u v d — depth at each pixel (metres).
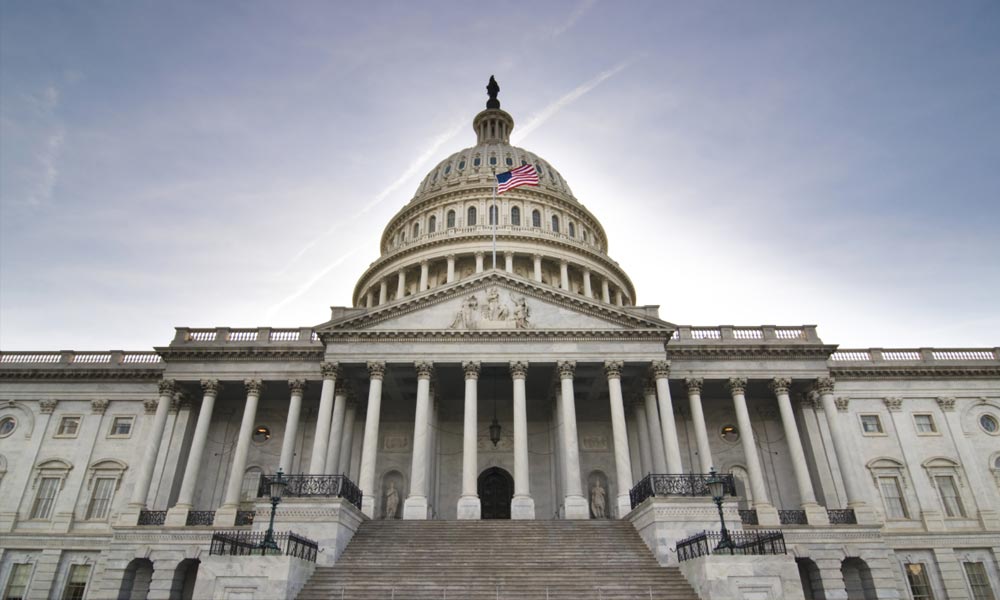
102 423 46.31
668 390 40.62
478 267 65.25
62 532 42.34
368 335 41.91
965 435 45.94
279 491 26.73
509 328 41.94
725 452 46.28
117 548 37.12
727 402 47.88
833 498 41.69
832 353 44.88
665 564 28.83
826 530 37.81
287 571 23.86
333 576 26.86
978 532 42.19
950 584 40.62
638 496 34.56
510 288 43.72
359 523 33.75
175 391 44.22
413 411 48.50
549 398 46.62
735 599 23.31
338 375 42.34
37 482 44.50
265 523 30.36
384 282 68.75
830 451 43.03
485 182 73.00
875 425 46.25
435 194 73.31
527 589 25.53
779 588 23.48
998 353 49.03
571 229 74.88
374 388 40.53
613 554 29.77
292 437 41.84
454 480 46.66
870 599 36.94
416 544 31.03
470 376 40.59
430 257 66.44
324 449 39.03
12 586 41.22
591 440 47.44
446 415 48.53
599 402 48.62
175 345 44.50
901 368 47.16
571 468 38.28
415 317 42.91
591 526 33.47
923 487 44.03
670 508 30.36
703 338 46.19
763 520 38.47
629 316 42.16
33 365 47.69
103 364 47.91
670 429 39.31
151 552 37.00
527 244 66.56
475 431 39.31
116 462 44.69
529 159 81.19
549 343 41.84
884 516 43.12
